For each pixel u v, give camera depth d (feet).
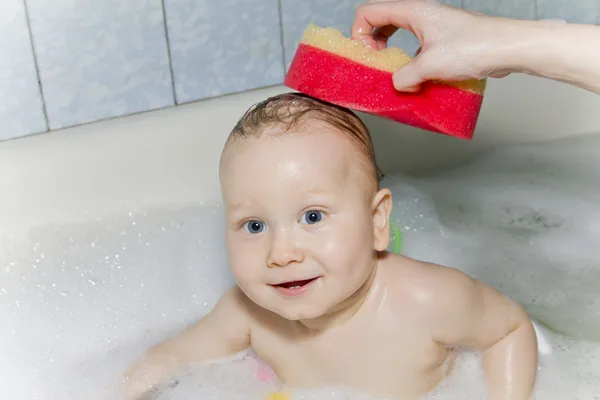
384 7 2.76
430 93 2.59
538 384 3.05
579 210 4.39
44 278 3.76
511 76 4.60
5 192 3.76
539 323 3.53
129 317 3.78
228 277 3.96
